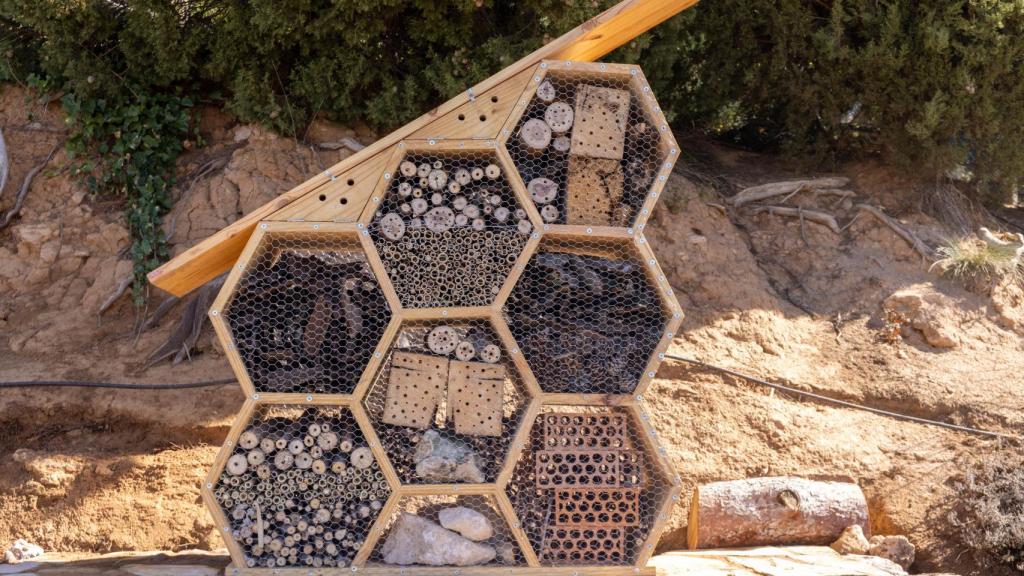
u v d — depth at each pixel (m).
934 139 5.54
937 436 4.52
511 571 3.41
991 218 5.81
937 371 4.80
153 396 4.23
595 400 3.46
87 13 4.75
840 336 4.96
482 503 3.53
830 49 5.45
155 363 4.38
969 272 5.23
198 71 5.08
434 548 3.43
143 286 4.60
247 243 3.39
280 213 3.39
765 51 5.91
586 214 3.52
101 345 4.45
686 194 5.34
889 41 5.38
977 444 4.48
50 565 3.56
